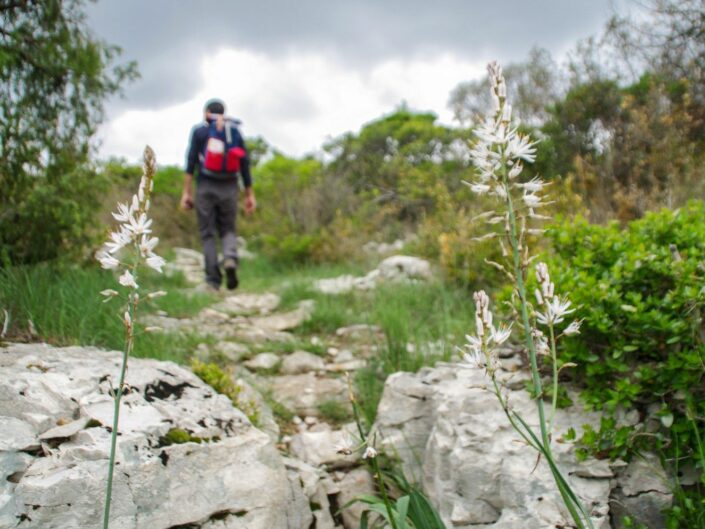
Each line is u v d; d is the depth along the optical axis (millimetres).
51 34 4691
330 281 7469
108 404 2715
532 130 6992
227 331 5289
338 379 4434
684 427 2486
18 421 2479
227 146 6719
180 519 2389
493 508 2674
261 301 6828
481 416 2953
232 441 2775
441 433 3057
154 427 2635
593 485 2529
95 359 3166
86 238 5074
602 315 2748
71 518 2189
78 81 4809
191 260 10273
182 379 3160
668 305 2699
